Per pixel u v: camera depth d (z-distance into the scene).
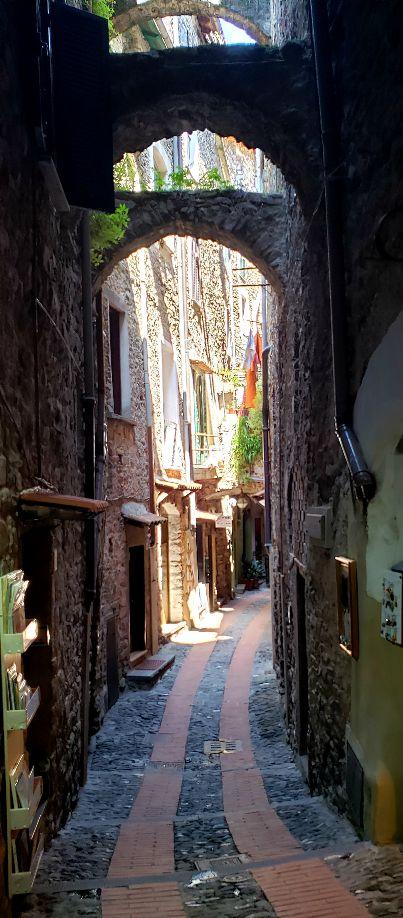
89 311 6.29
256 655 12.30
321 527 4.83
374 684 3.62
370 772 3.65
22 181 3.54
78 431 6.07
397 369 3.32
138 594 11.36
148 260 11.88
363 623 3.85
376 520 3.60
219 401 19.30
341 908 2.75
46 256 4.34
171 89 5.27
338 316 4.27
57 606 4.57
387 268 3.47
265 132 5.41
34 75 3.67
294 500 7.00
